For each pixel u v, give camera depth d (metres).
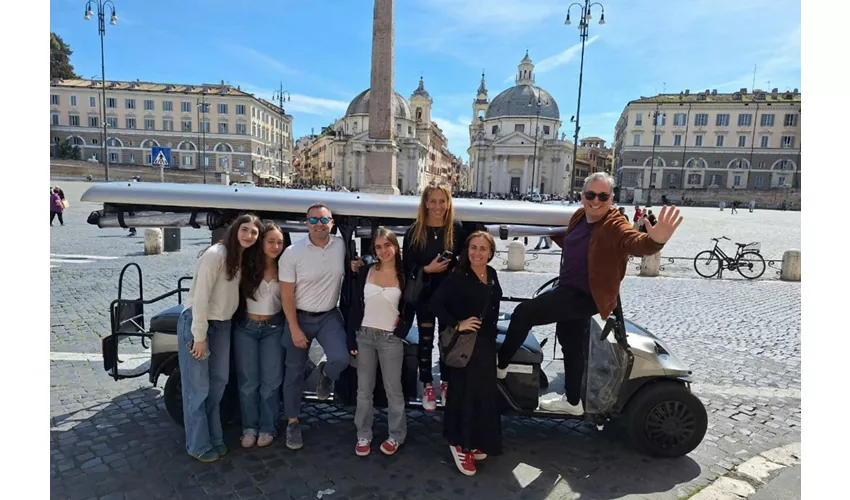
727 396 4.73
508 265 11.64
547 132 95.12
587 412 3.60
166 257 11.42
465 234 3.52
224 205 3.67
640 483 3.29
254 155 87.88
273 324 3.53
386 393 3.51
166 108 84.81
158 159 18.41
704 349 6.10
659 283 10.54
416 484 3.21
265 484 3.17
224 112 85.50
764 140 78.62
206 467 3.34
